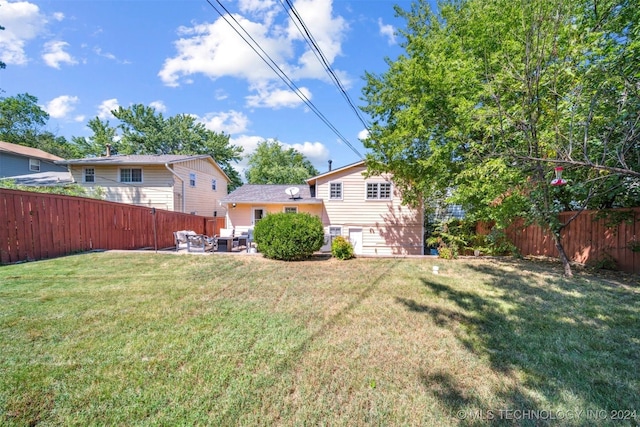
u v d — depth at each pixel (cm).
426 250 1380
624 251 686
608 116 419
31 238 695
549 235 908
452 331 341
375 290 520
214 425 186
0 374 230
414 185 1105
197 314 379
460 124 702
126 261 723
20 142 2719
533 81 405
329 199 1365
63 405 199
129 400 206
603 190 626
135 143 2862
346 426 189
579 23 545
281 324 352
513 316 393
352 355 279
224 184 2334
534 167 573
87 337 302
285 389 225
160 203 1552
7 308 377
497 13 618
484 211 871
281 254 825
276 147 3581
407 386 232
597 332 342
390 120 1056
